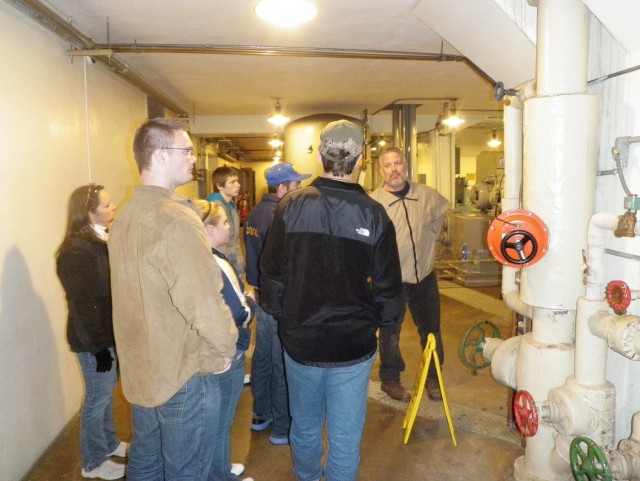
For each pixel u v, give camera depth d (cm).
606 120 175
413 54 336
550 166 169
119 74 348
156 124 142
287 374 172
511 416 255
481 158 758
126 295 142
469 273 612
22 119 223
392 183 280
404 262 276
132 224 139
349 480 166
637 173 159
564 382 181
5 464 200
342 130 157
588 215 170
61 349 256
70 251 188
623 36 158
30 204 228
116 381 214
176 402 143
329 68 398
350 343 159
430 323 286
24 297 219
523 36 203
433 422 263
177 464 148
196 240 134
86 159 304
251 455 232
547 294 177
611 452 157
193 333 143
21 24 224
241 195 1239
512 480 212
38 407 229
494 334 249
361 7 261
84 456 209
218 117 653
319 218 155
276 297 170
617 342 151
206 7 257
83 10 260
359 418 165
